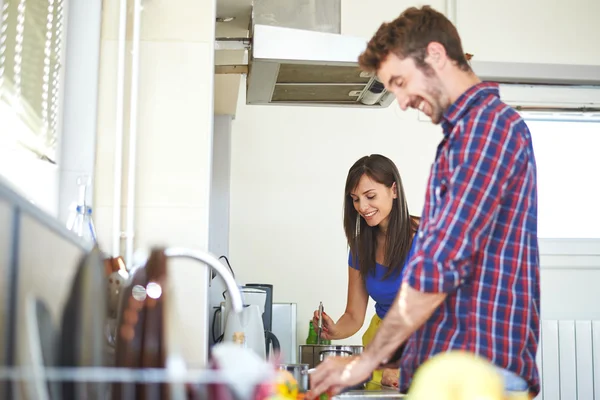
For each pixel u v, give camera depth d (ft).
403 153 11.63
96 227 6.34
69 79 6.41
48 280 2.91
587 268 11.71
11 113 4.72
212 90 6.64
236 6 8.12
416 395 2.52
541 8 12.05
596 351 11.19
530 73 11.88
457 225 4.31
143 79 6.60
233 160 11.40
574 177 12.18
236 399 2.44
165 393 2.44
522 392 4.11
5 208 2.31
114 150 6.45
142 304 2.95
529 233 4.52
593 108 12.14
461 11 11.90
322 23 8.22
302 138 11.53
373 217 7.98
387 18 11.75
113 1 6.60
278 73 8.12
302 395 4.29
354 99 9.28
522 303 4.44
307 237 11.39
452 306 4.46
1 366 2.28
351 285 8.70
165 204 6.49
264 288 8.87
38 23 5.35
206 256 3.85
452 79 4.70
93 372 2.40
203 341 6.32
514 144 4.45
